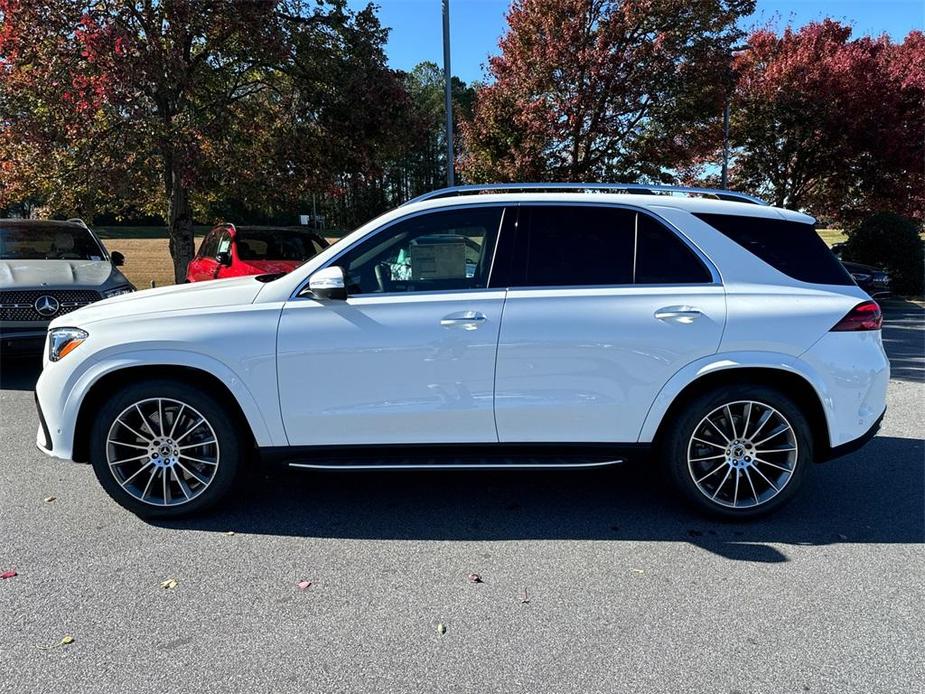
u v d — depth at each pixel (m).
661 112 14.09
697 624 2.90
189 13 10.20
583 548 3.62
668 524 3.93
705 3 12.98
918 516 4.04
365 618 2.94
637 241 3.88
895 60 19.88
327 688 2.48
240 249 10.49
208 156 11.53
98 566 3.39
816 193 20.41
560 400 3.78
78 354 3.73
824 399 3.79
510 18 14.98
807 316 3.77
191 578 3.28
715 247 3.88
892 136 17.66
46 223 9.52
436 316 3.73
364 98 11.96
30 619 2.91
